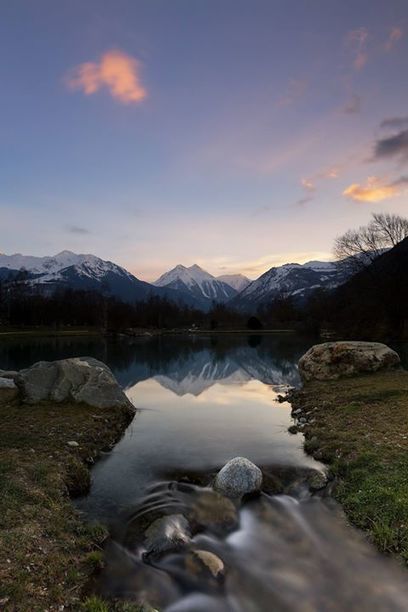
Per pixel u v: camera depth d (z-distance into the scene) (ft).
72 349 164.76
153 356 140.67
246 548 22.93
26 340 222.89
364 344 70.85
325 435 39.19
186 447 40.11
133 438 43.39
